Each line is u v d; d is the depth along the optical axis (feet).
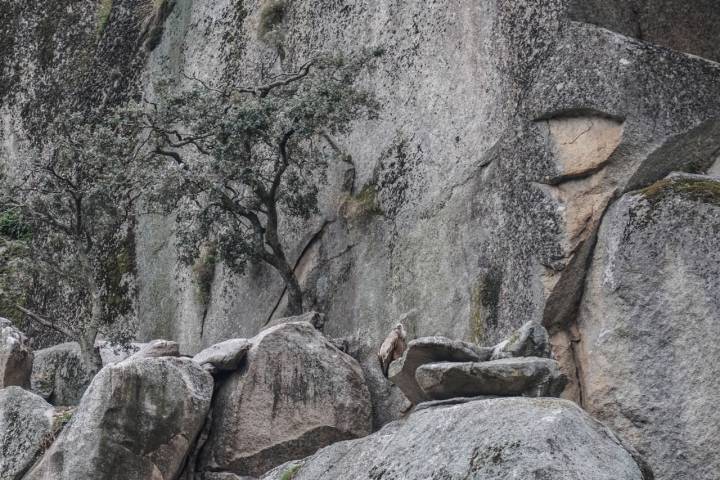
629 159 84.58
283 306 116.06
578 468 58.75
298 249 116.26
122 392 87.35
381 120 111.14
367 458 69.46
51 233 122.93
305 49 125.08
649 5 93.25
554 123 88.69
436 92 105.29
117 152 114.83
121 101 155.63
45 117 169.48
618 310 80.59
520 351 75.46
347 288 109.60
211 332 125.80
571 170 86.38
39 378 123.54
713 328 75.82
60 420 91.86
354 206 111.14
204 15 144.36
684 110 86.02
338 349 96.37
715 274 76.54
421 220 103.14
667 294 78.43
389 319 103.71
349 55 116.26
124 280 142.82
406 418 72.79
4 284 157.28
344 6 120.37
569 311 85.30
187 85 143.33
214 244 115.44
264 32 132.36
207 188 108.99
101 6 169.78
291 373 92.89
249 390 91.61
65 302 150.51
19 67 177.06
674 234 78.95
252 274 121.08
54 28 174.40
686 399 76.18
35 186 123.34
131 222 144.46
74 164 118.01
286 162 109.60
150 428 87.35
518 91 94.32
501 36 97.71
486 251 93.91
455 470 61.36
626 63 85.76
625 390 79.10
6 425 92.94
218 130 108.47
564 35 89.86
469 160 99.19
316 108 106.83
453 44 104.12
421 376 74.18
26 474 89.30
